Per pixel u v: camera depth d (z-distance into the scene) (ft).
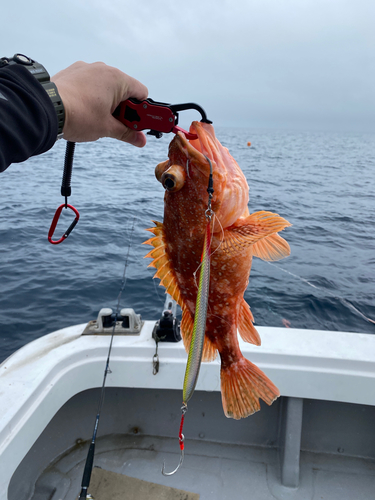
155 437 8.82
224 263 4.99
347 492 7.63
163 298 19.19
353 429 8.40
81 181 51.55
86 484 5.73
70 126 3.23
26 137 2.51
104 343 7.75
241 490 7.63
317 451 8.54
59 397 6.96
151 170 66.23
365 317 18.34
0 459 5.36
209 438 8.77
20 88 2.54
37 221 31.68
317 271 23.59
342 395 7.39
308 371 7.38
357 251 27.89
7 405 5.99
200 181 4.75
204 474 7.95
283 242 5.10
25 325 16.96
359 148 234.38
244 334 5.61
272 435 8.63
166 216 5.18
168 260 5.31
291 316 18.26
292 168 92.43
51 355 7.30
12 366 6.96
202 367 7.66
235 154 129.90
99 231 29.35
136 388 8.67
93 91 3.34
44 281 20.93
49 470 7.89
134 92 3.85
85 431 8.60
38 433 6.30
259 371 5.55
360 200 49.78
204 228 4.84
